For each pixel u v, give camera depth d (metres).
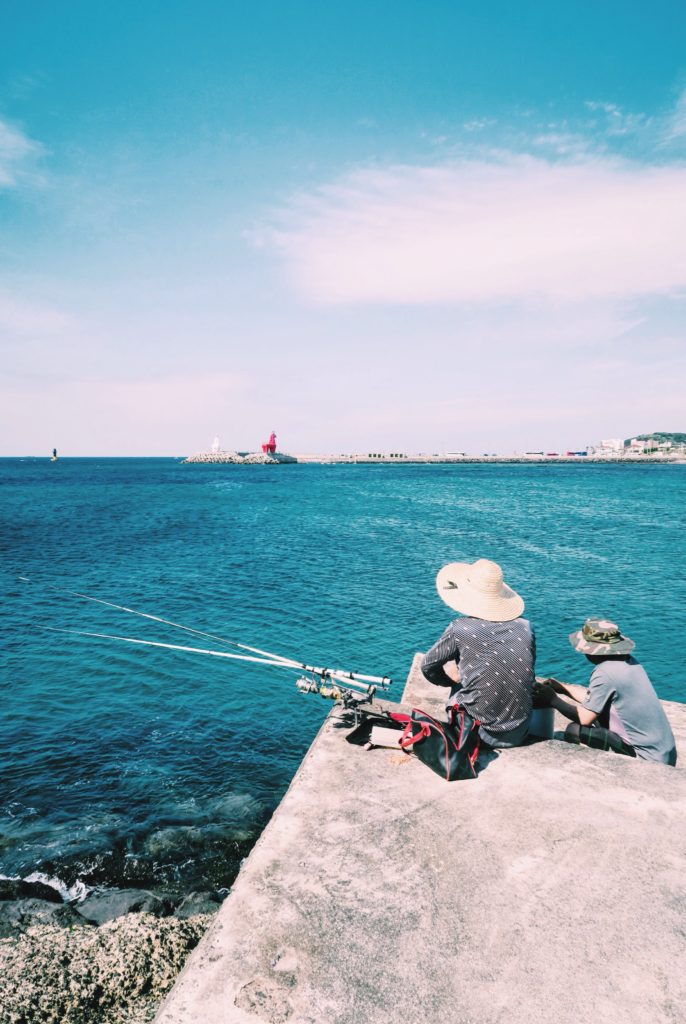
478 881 2.78
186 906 6.65
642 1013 2.14
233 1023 2.12
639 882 2.78
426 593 21.22
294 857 2.95
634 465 196.75
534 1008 2.17
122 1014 4.84
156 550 30.05
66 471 149.12
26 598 20.28
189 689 13.27
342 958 2.39
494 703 3.76
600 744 4.12
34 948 5.64
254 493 71.50
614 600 19.98
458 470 153.50
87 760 10.19
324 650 15.53
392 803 3.35
